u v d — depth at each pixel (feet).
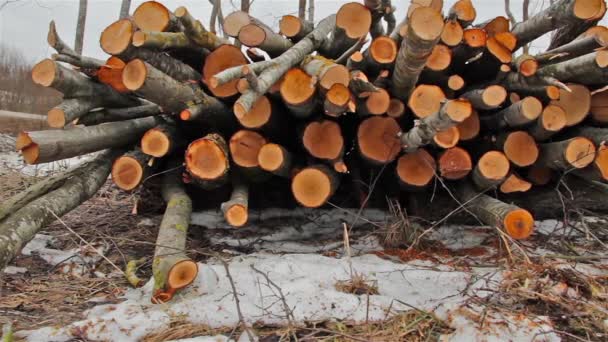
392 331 6.46
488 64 9.67
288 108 9.03
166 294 7.15
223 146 8.81
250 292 7.44
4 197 14.23
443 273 8.05
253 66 8.13
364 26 9.65
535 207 10.55
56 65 8.34
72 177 9.48
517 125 9.05
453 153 9.05
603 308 6.91
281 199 11.12
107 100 9.73
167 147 8.87
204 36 9.36
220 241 10.13
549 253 8.99
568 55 9.77
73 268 8.94
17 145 8.11
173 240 8.26
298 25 10.34
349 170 10.56
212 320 6.71
